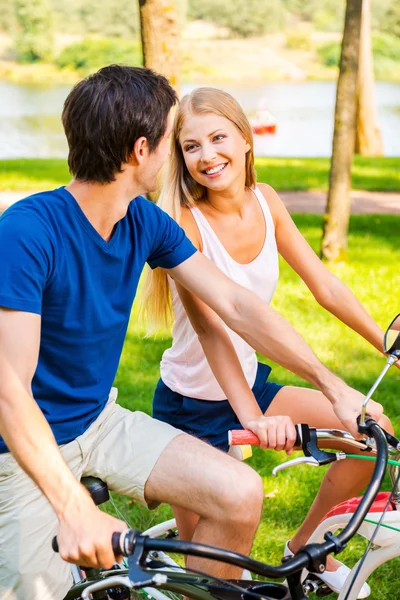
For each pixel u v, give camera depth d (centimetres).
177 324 305
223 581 196
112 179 229
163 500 245
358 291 781
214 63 4106
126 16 4384
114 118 224
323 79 3881
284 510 422
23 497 241
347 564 381
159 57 773
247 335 261
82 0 4350
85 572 279
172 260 261
